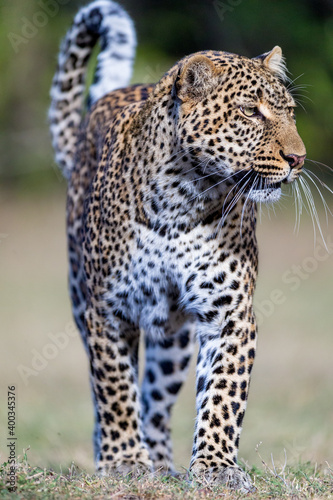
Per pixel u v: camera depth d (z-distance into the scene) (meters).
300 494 7.04
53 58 32.41
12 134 32.69
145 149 7.96
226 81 7.59
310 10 30.98
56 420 12.77
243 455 10.34
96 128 9.62
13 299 22.50
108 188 8.27
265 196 7.69
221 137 7.57
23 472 7.20
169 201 7.83
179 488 7.03
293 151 7.56
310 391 13.98
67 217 10.16
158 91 8.02
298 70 30.53
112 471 8.03
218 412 7.57
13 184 32.50
